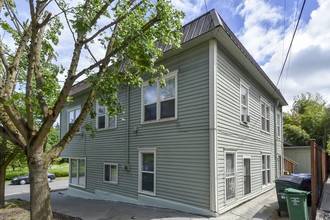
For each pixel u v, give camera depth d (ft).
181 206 25.61
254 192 33.71
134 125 33.19
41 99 16.14
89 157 43.27
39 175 15.26
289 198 19.94
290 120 105.09
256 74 35.24
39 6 16.08
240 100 30.81
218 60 25.46
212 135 23.71
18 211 30.58
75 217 25.49
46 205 15.25
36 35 15.88
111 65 18.99
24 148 15.84
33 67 16.15
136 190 31.78
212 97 24.12
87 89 43.11
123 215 25.17
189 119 26.05
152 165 29.96
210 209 23.11
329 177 57.57
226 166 26.37
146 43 17.48
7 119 15.52
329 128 93.50
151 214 24.88
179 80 27.63
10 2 16.92
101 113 40.75
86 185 43.52
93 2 17.03
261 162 38.11
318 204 26.86
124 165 34.35
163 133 28.76
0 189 33.65
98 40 19.39
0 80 14.40
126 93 35.06
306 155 59.72
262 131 39.58
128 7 18.29
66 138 17.17
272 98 47.65
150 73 19.30
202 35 24.25
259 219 22.66
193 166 25.07
